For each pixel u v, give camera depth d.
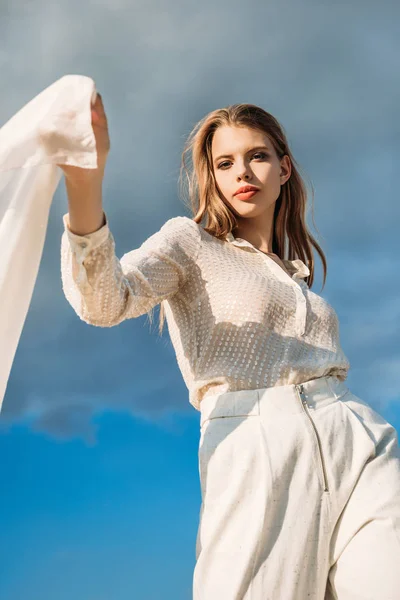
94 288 1.81
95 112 1.73
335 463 2.04
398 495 2.03
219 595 1.93
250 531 1.95
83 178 1.71
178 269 2.25
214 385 2.16
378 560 1.91
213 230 2.46
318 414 2.11
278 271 2.34
